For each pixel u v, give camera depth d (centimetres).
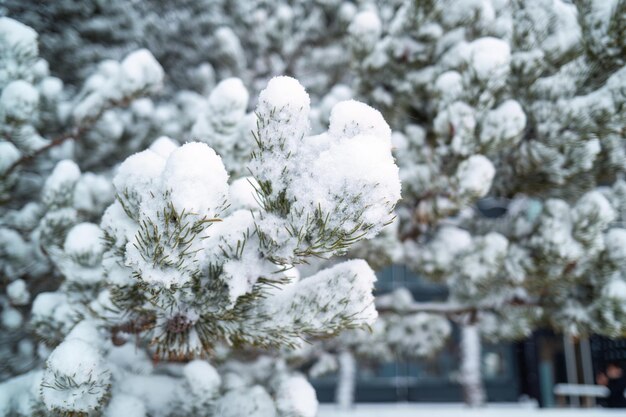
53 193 221
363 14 292
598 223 233
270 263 123
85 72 462
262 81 564
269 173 107
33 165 291
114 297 135
